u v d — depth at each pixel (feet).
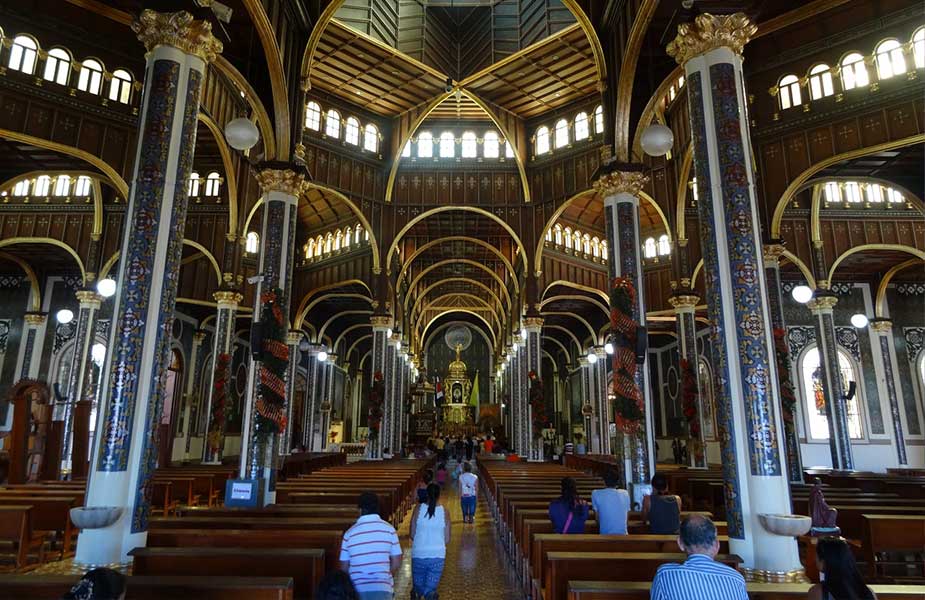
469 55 72.02
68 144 49.26
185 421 88.22
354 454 121.60
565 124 75.05
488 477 59.31
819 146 50.72
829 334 67.46
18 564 25.18
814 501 22.06
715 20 27.32
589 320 107.96
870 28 49.47
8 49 46.93
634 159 43.57
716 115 26.66
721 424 24.17
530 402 78.02
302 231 92.17
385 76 70.23
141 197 26.17
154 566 17.28
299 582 17.22
